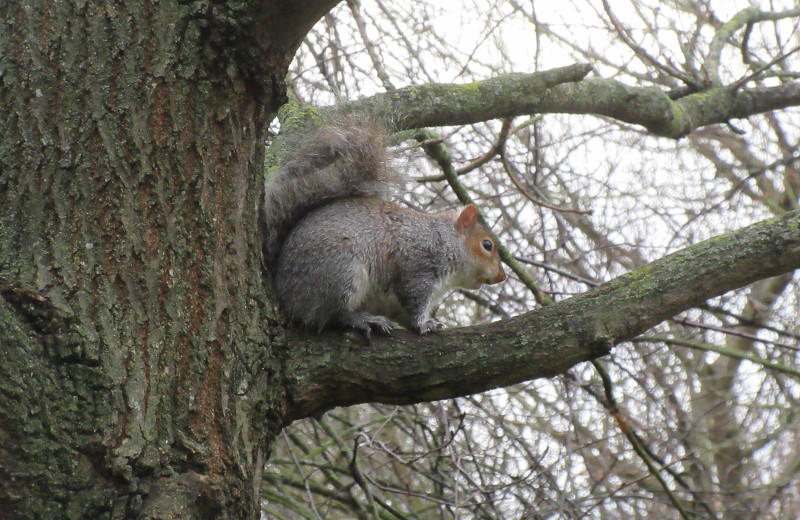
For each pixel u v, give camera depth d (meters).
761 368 14.34
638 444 9.85
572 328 5.60
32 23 4.96
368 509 11.43
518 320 5.68
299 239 6.81
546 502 10.30
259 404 5.07
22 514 4.25
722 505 13.01
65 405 4.42
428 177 9.31
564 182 13.71
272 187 7.11
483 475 10.80
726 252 5.78
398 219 7.76
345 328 5.93
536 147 11.27
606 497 10.17
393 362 5.48
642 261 13.46
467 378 5.51
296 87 11.47
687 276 5.74
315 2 4.90
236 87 5.08
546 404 12.63
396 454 10.49
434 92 8.05
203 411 4.77
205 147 5.02
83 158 4.80
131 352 4.64
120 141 4.84
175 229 4.90
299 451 13.10
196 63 4.97
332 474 12.11
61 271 4.65
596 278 12.39
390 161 7.64
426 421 11.99
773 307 14.95
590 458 12.62
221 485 4.66
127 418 4.53
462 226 8.39
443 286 8.53
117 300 4.70
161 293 4.81
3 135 4.84
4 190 4.77
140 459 4.50
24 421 4.31
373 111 7.77
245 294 5.13
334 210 7.23
